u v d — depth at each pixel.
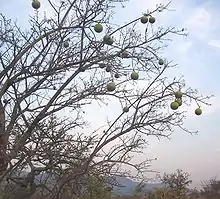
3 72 7.73
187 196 24.78
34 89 7.88
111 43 7.60
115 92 7.54
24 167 7.25
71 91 7.78
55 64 7.91
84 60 7.73
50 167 7.11
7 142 7.04
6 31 8.20
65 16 8.05
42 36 7.96
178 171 23.48
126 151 6.16
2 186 7.16
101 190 7.29
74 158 7.05
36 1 7.14
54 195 6.40
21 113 7.41
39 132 8.67
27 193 7.18
